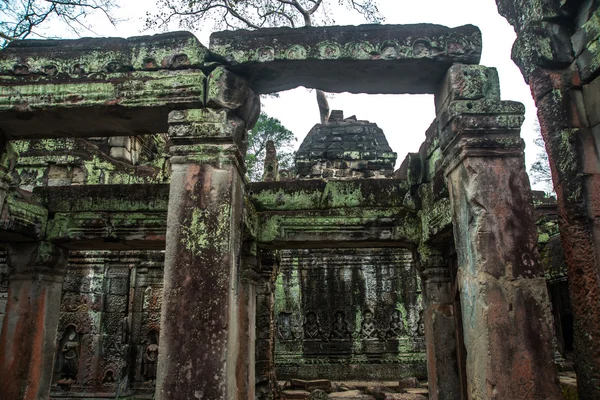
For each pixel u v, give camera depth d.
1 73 4.34
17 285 7.00
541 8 4.76
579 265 4.23
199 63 4.25
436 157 5.91
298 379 12.72
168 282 3.81
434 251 6.54
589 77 4.43
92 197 7.14
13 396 6.57
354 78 4.58
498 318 3.83
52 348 7.13
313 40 4.29
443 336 6.29
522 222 4.03
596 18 4.32
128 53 4.30
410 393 11.09
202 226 3.91
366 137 15.90
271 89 4.70
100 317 10.97
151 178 11.44
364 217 6.89
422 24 4.40
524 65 4.94
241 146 4.39
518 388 3.70
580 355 4.20
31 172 11.30
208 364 3.62
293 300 13.86
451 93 4.31
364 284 13.93
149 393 10.61
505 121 4.18
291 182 7.14
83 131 4.78
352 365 13.27
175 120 4.11
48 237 7.03
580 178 4.31
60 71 4.31
